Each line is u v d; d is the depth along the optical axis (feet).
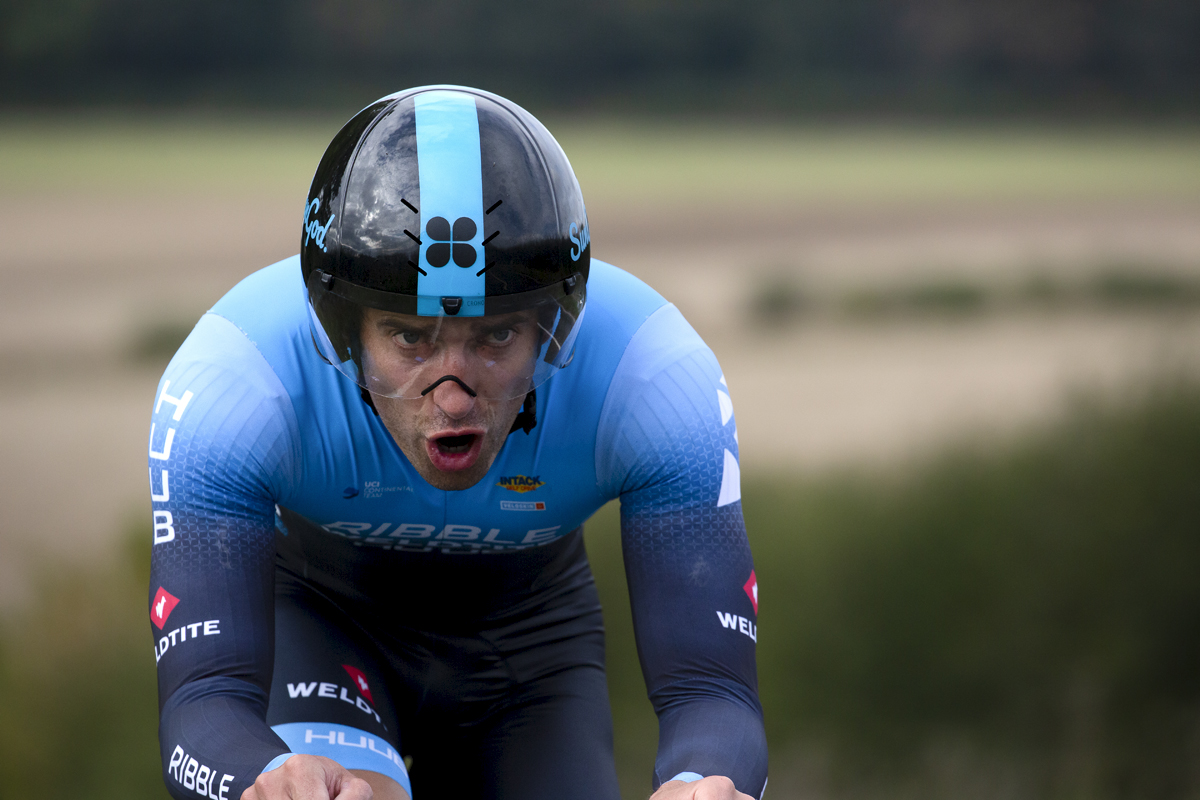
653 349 20.13
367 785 15.33
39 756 41.39
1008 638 48.16
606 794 21.13
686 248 283.38
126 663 43.55
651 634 19.10
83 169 458.09
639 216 355.77
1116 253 266.77
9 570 61.87
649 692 19.20
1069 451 53.26
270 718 20.34
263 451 18.74
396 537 21.21
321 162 18.53
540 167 17.80
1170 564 49.01
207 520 18.30
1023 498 51.21
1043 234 317.63
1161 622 48.62
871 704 47.70
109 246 280.92
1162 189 451.94
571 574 24.47
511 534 21.15
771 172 506.07
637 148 620.90
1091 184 467.93
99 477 92.84
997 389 119.55
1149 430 53.11
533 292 17.31
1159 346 64.08
